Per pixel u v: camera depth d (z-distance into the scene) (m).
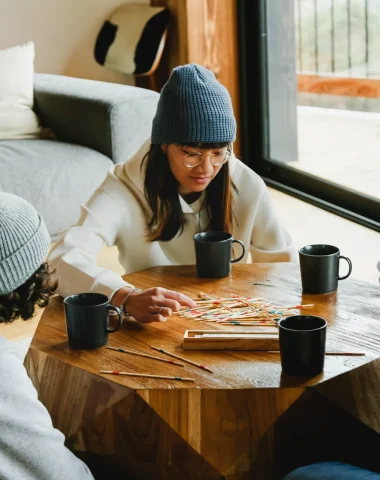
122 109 3.74
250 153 4.87
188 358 1.46
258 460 1.37
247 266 1.95
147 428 1.37
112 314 1.68
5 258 1.23
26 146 3.80
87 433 1.43
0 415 1.15
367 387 1.42
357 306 1.68
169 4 4.70
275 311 1.64
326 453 1.41
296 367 1.38
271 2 4.45
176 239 2.09
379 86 3.76
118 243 2.12
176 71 1.87
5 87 3.99
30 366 1.54
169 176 1.98
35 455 1.18
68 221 3.73
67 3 5.03
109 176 2.07
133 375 1.41
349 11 3.83
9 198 1.29
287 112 4.50
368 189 3.98
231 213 2.06
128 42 4.82
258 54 4.61
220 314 1.64
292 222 4.01
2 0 4.90
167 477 1.40
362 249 3.57
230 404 1.34
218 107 1.86
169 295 1.65
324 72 4.12
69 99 3.90
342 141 4.10
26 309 1.32
